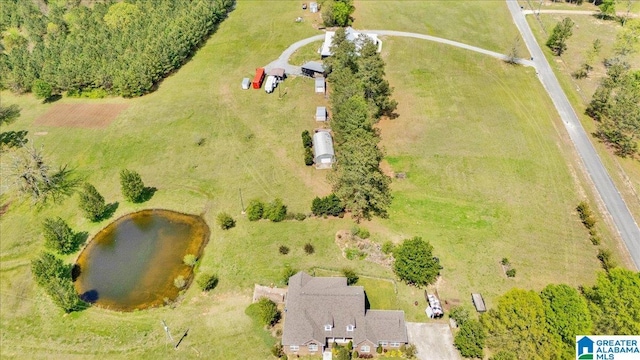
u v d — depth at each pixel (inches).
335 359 2214.6
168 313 2480.3
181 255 2815.0
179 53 4645.7
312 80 4421.8
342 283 2402.8
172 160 3521.2
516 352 2063.2
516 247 2751.0
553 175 3250.5
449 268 2642.7
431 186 3193.9
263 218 3002.0
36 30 5191.9
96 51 4490.7
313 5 5644.7
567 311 2098.9
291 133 3747.5
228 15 5698.8
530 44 4931.1
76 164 3528.5
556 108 3939.5
